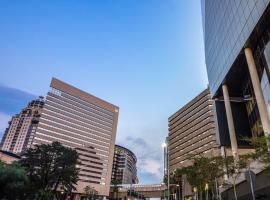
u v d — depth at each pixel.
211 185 37.75
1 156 97.44
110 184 169.25
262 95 33.19
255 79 34.12
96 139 172.12
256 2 32.06
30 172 64.12
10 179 47.66
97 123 177.12
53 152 69.00
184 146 119.19
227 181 34.91
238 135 45.62
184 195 73.19
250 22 33.94
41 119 147.62
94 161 163.25
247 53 35.97
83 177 153.12
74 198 143.75
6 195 48.22
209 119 106.88
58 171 67.25
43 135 145.50
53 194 70.12
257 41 35.62
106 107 188.00
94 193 145.12
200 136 109.62
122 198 148.88
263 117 32.19
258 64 36.69
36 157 66.56
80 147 159.88
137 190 138.75
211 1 53.56
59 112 157.50
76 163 74.50
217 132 49.28
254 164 25.25
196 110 118.31
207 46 57.75
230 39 41.44
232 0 40.38
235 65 40.97
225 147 47.34
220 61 46.94
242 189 31.70
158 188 130.50
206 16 58.75
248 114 46.47
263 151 17.84
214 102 52.25
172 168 122.44
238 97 48.38
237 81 46.25
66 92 165.38
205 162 32.88
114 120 190.50
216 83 49.47
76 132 162.12
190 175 40.12
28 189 56.97
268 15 30.61
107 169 170.38
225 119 49.59
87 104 175.62
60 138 152.50
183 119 127.00
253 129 43.75
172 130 134.38
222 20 45.53
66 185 72.81
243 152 44.97
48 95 155.75
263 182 25.00
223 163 30.36
